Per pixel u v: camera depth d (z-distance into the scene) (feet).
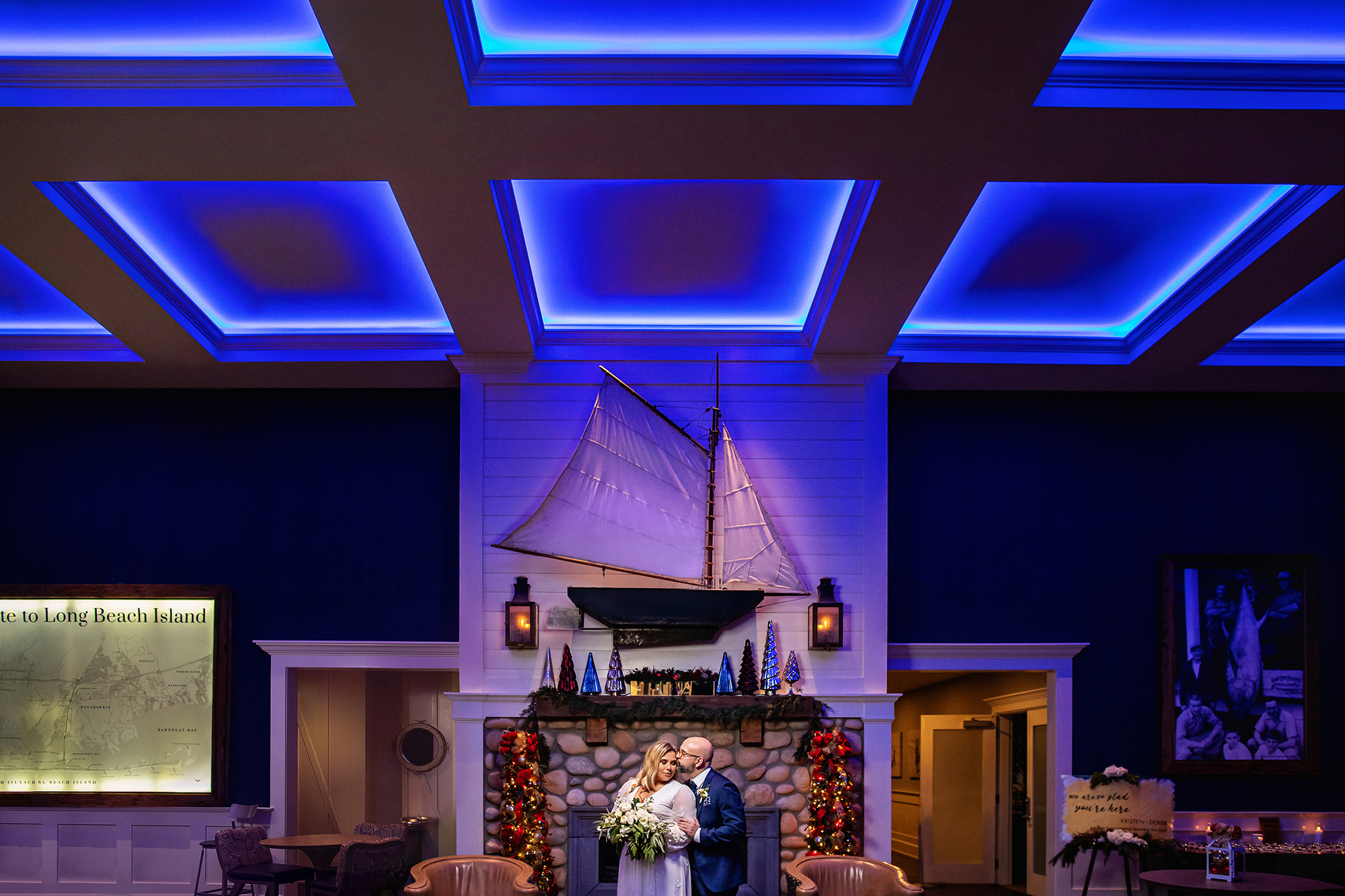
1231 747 26.61
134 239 21.15
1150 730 26.89
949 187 17.81
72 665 26.76
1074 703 26.86
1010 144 16.49
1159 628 27.09
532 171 17.31
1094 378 26.91
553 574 25.70
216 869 26.18
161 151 16.67
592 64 15.43
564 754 24.56
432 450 27.43
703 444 26.05
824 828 23.98
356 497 27.35
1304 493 27.63
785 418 26.27
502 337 24.70
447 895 20.39
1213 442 27.78
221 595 26.76
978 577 27.25
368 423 27.58
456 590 26.94
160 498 27.35
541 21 15.06
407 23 13.78
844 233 20.38
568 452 25.99
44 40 15.53
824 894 20.26
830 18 15.05
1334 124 15.79
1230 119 15.72
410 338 25.94
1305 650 26.94
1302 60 15.39
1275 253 20.08
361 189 19.43
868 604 25.71
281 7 14.84
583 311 25.45
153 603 26.91
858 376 26.30
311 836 25.95
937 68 14.74
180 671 26.71
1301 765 26.53
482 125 16.01
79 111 15.49
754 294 24.44
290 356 25.72
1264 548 27.45
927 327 26.21
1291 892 19.40
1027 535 27.43
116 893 26.08
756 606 25.32
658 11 14.89
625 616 25.11
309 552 27.20
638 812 16.57
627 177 17.61
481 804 24.76
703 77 15.53
